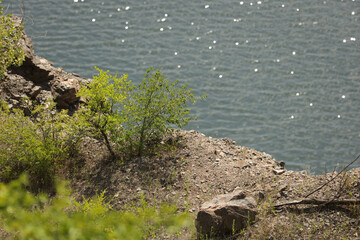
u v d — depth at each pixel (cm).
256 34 5359
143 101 1252
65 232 394
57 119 1277
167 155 1266
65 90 1606
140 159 1245
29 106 1501
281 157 3438
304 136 3700
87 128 1280
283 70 4656
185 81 4347
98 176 1196
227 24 5553
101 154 1309
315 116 3975
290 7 6072
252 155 1283
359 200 914
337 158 3456
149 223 909
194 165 1201
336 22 5734
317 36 5384
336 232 864
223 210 891
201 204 1024
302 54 4978
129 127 1280
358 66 4788
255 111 3972
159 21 5444
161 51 4816
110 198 1098
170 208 605
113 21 5297
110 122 1259
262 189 1045
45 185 1168
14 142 1190
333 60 4884
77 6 5475
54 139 1251
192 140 1355
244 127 3744
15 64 1499
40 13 5184
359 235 847
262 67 4681
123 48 4769
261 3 6116
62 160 1262
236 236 888
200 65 4628
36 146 1180
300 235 863
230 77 4469
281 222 905
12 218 407
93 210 833
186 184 1116
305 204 951
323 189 996
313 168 3309
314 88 4384
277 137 3659
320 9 6053
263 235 874
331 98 4253
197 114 3828
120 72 4341
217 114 3878
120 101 1269
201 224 887
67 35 4841
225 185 1096
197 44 5034
